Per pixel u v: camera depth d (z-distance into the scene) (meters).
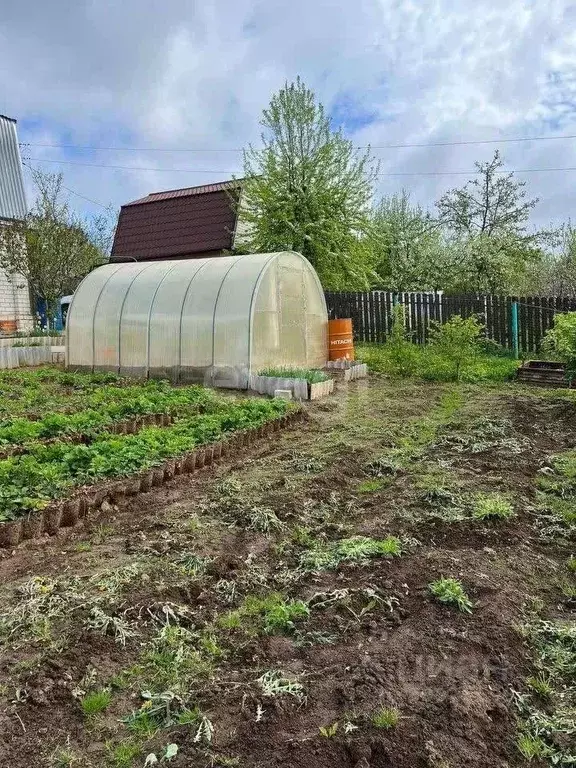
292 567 4.59
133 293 13.70
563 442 8.20
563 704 3.08
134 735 2.83
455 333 14.00
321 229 19.08
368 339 19.55
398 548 4.71
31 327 21.34
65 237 19.56
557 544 4.97
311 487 6.28
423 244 27.02
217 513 5.65
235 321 12.09
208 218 26.39
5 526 4.91
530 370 13.38
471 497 5.83
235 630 3.72
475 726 2.80
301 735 2.77
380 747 2.64
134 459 6.52
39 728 2.87
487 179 28.28
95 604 3.90
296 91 19.47
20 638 3.58
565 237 23.55
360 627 3.71
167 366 13.04
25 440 7.69
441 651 3.38
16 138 22.17
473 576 4.21
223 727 2.86
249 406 9.44
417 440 8.34
